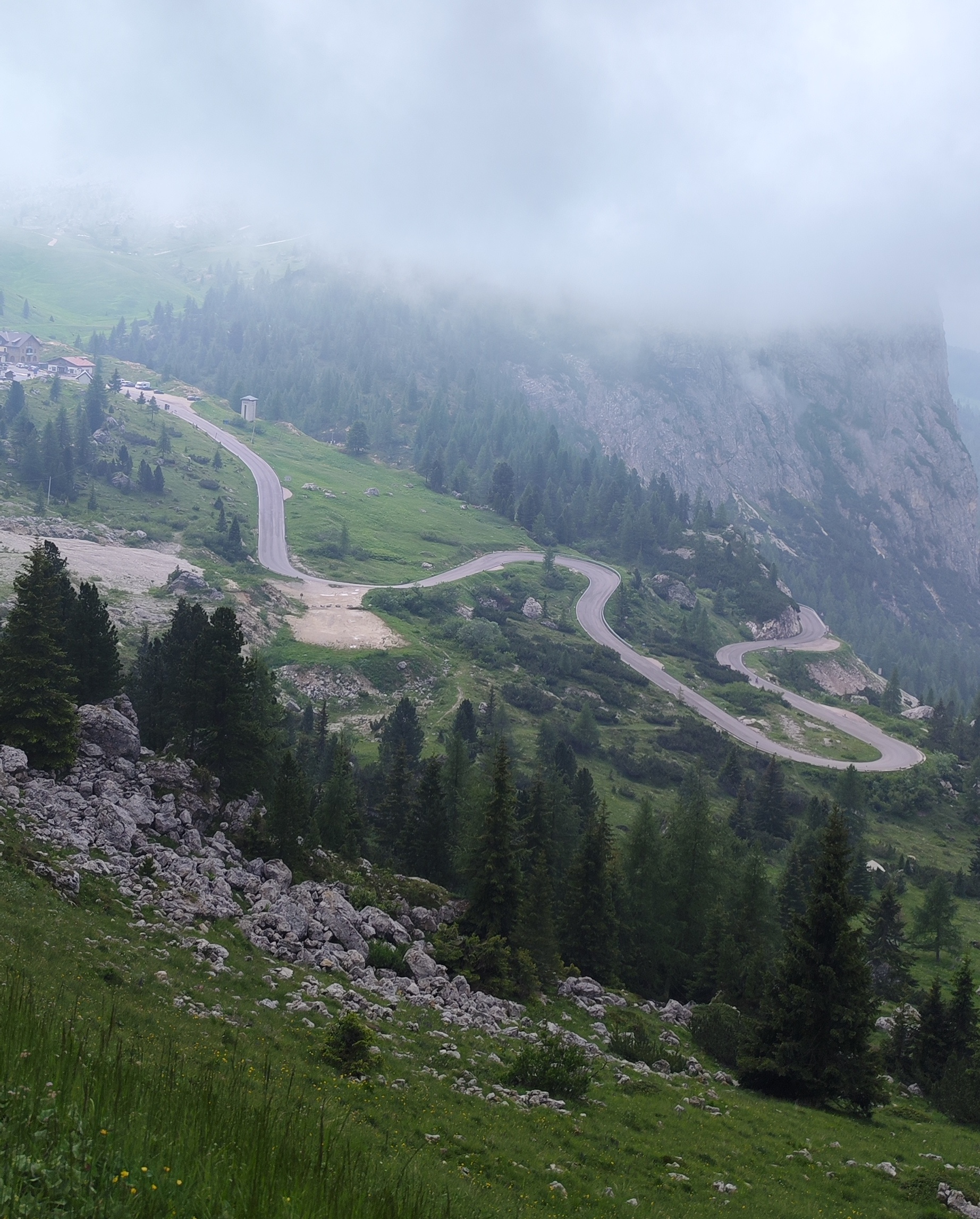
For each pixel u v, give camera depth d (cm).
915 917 13262
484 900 7800
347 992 5200
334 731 17712
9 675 6762
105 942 4344
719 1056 6956
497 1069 4791
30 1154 1720
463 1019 5666
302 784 8162
